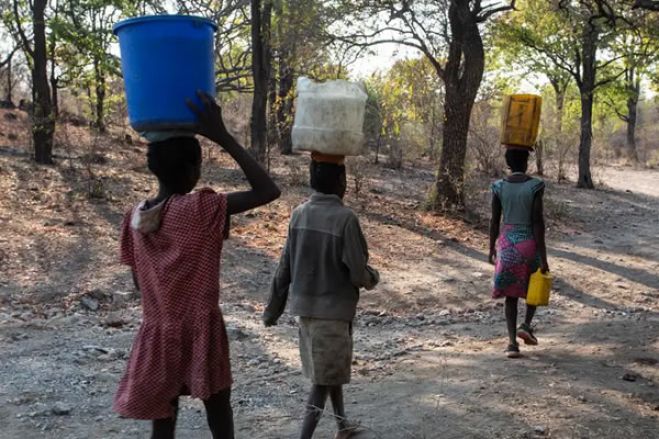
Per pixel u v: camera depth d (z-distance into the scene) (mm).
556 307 9617
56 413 5121
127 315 8391
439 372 6164
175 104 3012
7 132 21000
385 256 12445
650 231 16547
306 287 4227
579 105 32688
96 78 19859
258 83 19297
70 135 21672
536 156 27453
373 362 6719
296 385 5910
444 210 16375
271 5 18531
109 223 12531
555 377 5867
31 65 18125
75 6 17719
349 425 4625
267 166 19750
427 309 9570
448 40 15992
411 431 4707
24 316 8102
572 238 15227
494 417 4938
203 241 3207
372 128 24938
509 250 6477
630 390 5496
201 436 4777
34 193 14117
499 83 25906
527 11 23906
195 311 3215
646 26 17766
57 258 10383
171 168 3240
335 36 16016
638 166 37750
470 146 24266
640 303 9906
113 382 5902
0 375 5957
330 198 4246
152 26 2938
